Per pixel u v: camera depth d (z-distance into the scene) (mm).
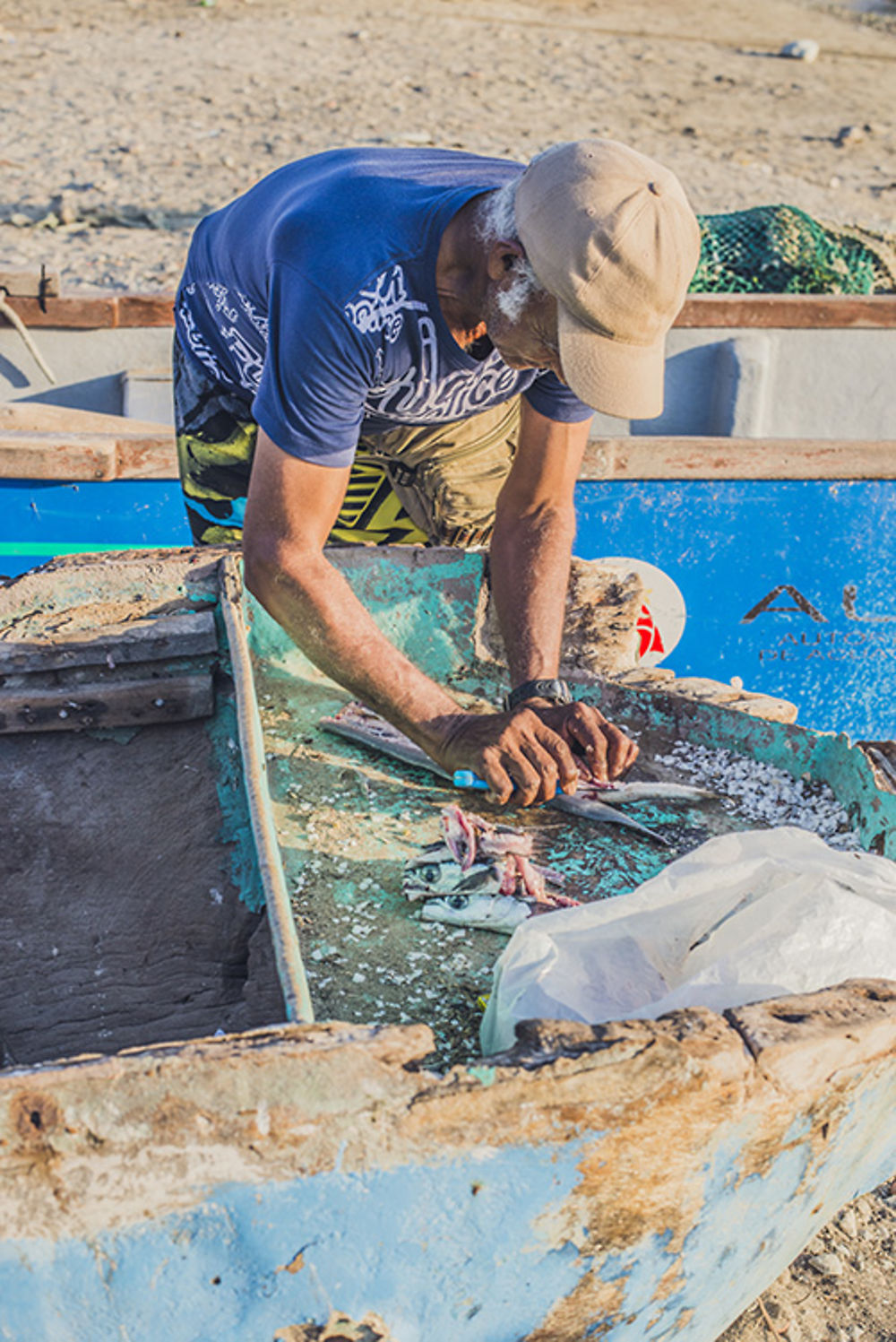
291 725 2021
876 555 3752
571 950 1447
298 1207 1122
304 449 1631
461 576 2186
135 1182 1076
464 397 1839
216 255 2127
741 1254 1426
